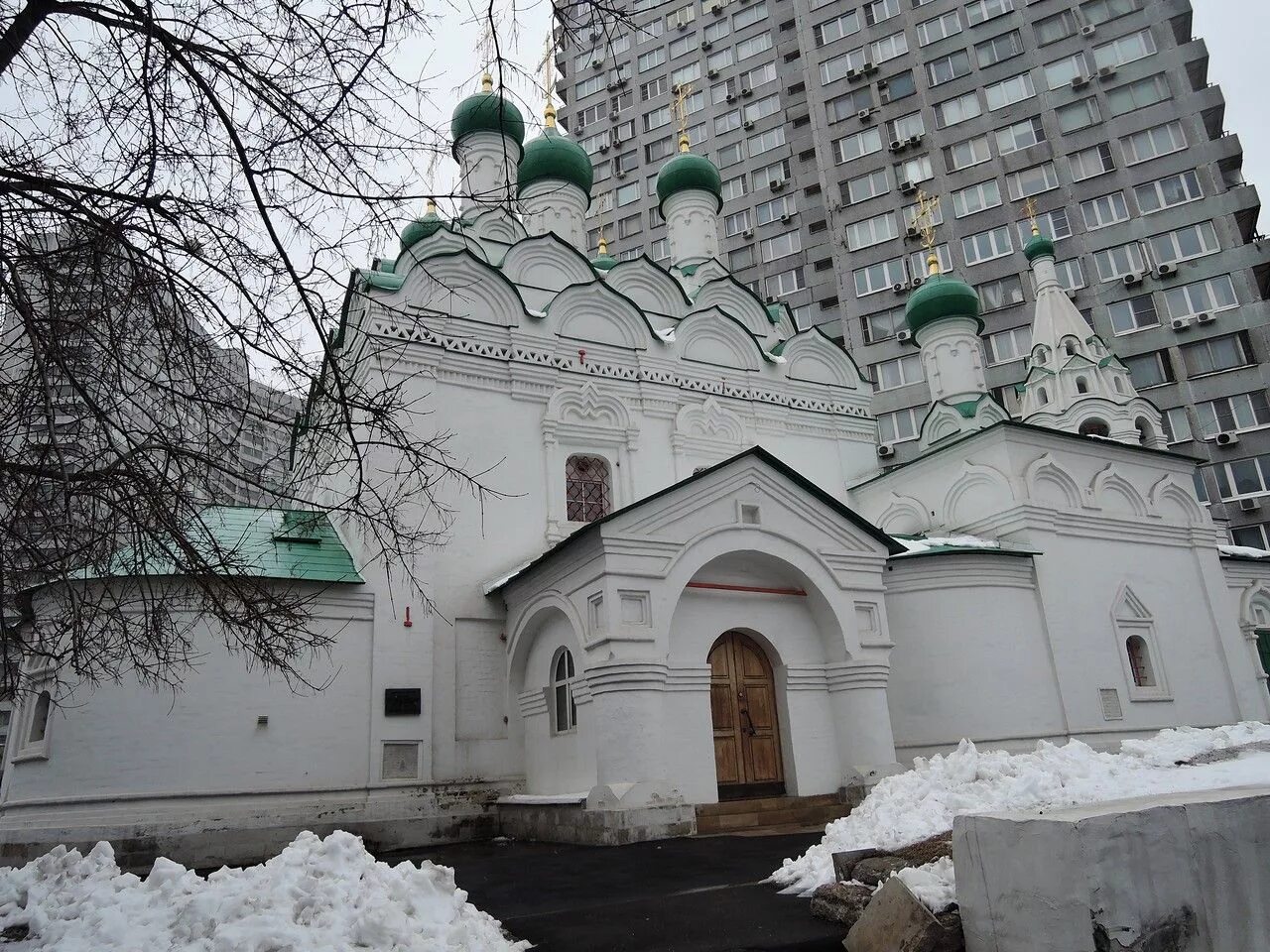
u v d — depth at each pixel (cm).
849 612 1438
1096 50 4184
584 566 1300
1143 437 2253
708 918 696
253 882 589
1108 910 477
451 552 1515
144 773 1241
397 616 1434
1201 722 1880
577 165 2330
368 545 1436
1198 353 3666
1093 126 4088
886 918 583
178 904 561
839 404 2075
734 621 1382
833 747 1405
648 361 1834
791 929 656
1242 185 3753
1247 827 552
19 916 579
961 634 1675
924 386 4031
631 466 1738
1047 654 1738
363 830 1314
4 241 582
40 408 603
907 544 1752
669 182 2470
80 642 679
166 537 651
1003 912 523
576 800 1206
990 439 1858
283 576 1362
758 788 1342
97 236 579
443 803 1377
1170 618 1933
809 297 4562
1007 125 4266
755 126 5100
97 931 537
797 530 1429
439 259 1664
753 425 1939
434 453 1536
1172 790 752
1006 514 1819
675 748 1267
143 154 595
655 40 5600
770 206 4906
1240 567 2267
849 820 850
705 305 2058
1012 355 3962
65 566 620
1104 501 1944
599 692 1217
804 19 4931
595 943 645
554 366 1714
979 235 4169
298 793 1306
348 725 1364
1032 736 1658
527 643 1464
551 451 1658
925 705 1639
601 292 1823
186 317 614
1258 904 535
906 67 4572
